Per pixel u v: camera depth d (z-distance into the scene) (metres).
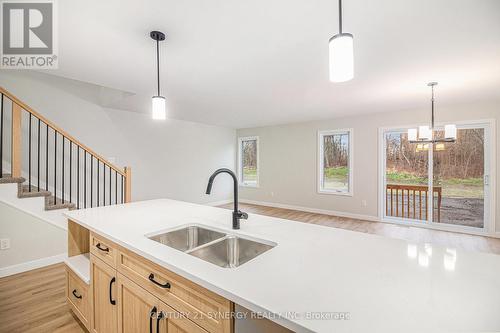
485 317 0.64
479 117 3.99
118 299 1.36
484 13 1.60
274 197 6.53
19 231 2.64
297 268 0.95
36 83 3.58
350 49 1.01
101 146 4.37
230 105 4.24
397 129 4.75
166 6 1.53
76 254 1.98
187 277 0.92
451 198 4.39
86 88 4.14
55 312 2.01
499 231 3.87
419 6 1.53
